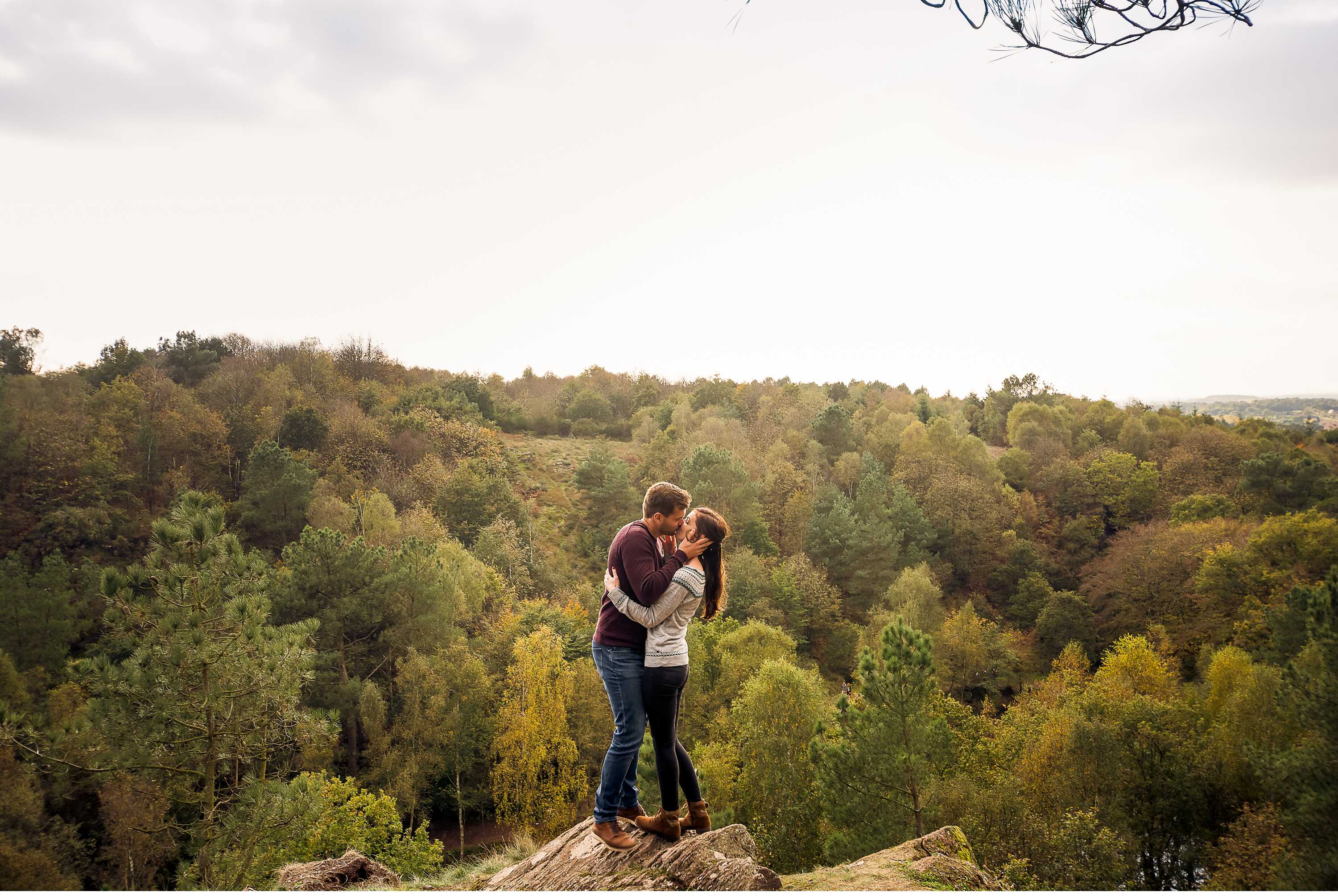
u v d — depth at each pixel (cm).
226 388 7225
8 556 4159
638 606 402
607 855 431
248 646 1177
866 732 1702
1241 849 1909
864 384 12644
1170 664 4572
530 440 9719
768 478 7050
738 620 4950
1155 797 2281
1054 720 2620
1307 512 4875
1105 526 7094
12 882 1648
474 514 6066
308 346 8888
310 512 5150
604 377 12494
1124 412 9288
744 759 2536
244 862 1129
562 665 3127
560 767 3100
